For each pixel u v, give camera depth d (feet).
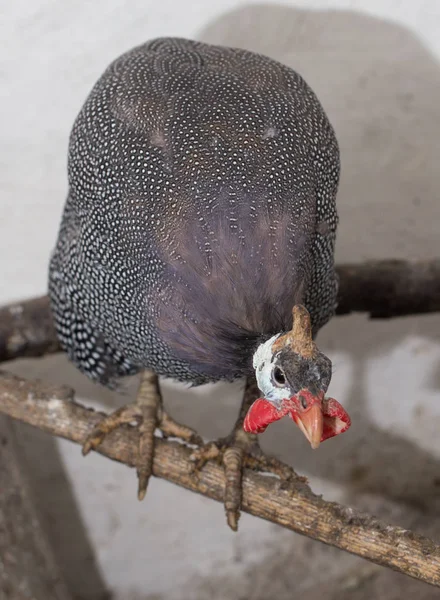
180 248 3.10
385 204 4.55
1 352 4.08
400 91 4.39
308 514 3.20
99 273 3.33
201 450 3.37
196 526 5.16
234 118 3.26
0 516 3.96
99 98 3.41
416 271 4.13
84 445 3.46
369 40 4.31
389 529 3.12
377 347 4.82
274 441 5.02
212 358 3.10
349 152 4.47
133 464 3.43
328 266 3.34
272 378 2.84
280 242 3.09
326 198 3.32
